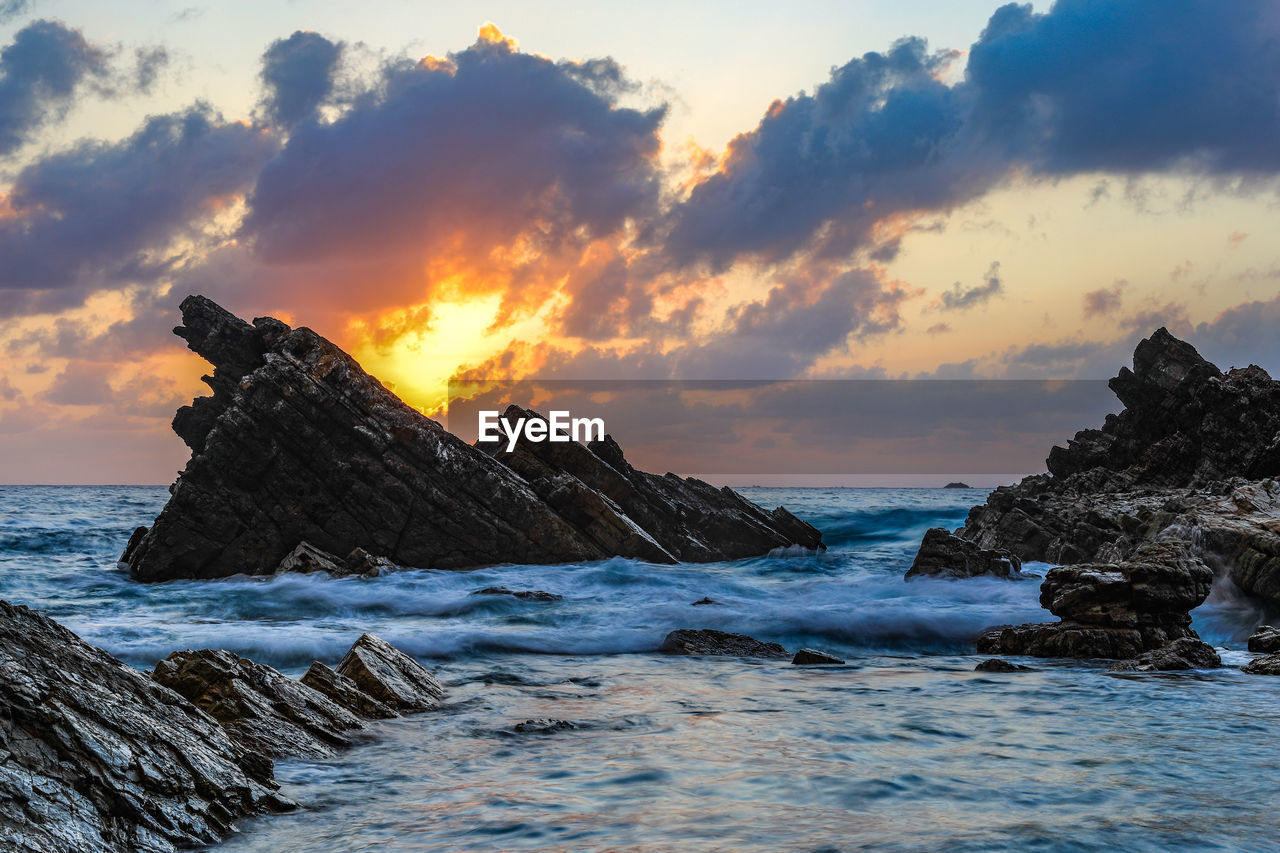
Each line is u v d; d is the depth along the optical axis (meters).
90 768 6.13
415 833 6.84
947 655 18.41
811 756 9.41
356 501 32.28
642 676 15.02
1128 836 6.68
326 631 18.69
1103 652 17.05
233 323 35.53
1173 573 17.66
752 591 27.53
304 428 32.22
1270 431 33.84
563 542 33.50
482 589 26.52
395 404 33.81
